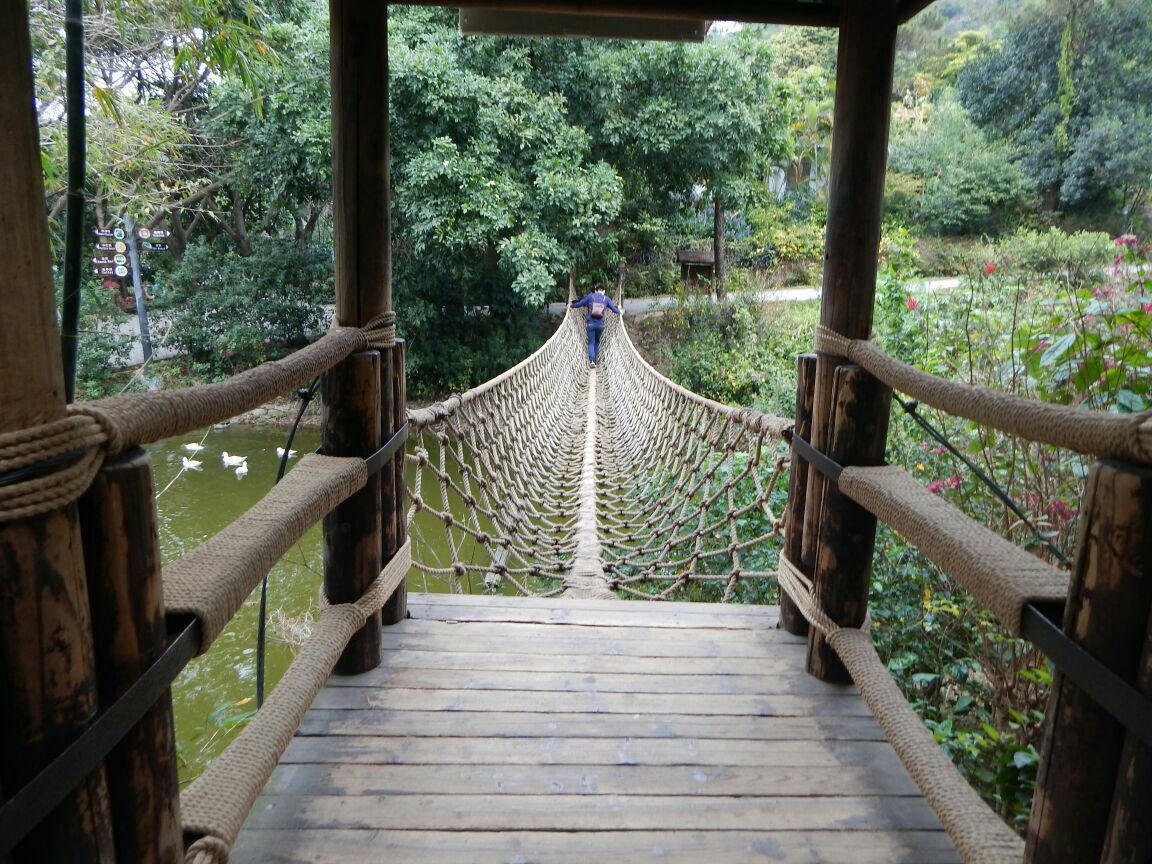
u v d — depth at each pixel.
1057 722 0.82
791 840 1.35
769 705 1.81
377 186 1.87
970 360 2.46
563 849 1.31
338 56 1.82
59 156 2.79
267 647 3.90
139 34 4.11
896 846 1.34
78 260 1.28
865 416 1.76
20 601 0.61
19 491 0.59
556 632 2.19
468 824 1.37
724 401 9.84
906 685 2.15
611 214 10.17
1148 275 2.15
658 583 3.91
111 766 0.77
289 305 10.67
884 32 1.74
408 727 1.67
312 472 1.53
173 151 6.09
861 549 1.79
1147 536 0.71
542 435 6.52
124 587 0.74
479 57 10.23
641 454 6.22
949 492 2.23
